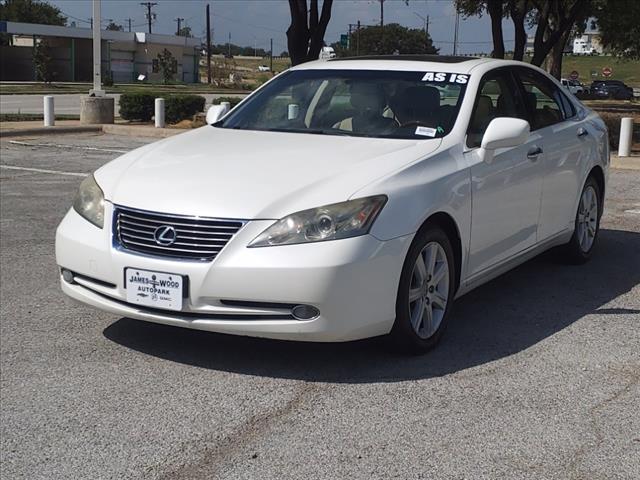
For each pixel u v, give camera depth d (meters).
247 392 4.41
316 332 4.34
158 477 3.54
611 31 37.62
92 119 21.66
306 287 4.26
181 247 4.44
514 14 24.80
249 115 6.08
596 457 3.72
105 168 5.22
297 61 17.94
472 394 4.40
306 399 4.32
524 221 5.95
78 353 4.99
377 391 4.43
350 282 4.33
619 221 9.26
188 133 5.88
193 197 4.54
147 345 5.11
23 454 3.76
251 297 4.30
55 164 13.95
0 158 14.76
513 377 4.64
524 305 6.04
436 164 5.00
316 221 4.34
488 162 5.39
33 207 9.87
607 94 61.66
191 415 4.14
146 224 4.55
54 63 66.81
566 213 6.70
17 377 4.62
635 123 24.97
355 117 5.65
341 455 3.72
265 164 4.87
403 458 3.70
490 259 5.57
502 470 3.59
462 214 5.09
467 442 3.85
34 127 20.20
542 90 6.68
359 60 6.36
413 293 4.81
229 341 5.16
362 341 5.18
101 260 4.67
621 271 7.07
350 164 4.80
